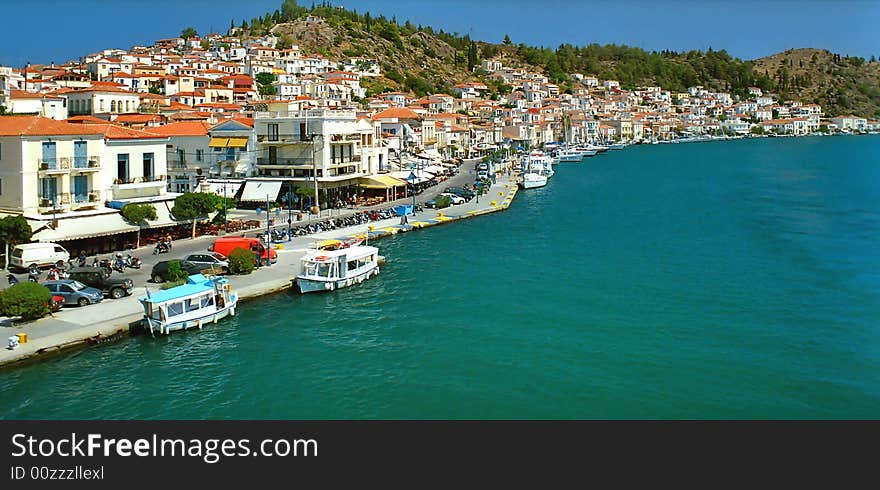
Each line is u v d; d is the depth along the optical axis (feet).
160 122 495.00
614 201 470.80
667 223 367.86
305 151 377.71
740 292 221.05
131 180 272.10
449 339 173.27
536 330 181.06
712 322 189.47
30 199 237.45
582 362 158.61
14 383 142.51
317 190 359.46
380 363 156.97
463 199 424.05
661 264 262.67
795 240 315.17
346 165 395.75
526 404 137.18
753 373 153.48
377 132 463.83
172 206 273.33
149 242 264.31
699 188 561.84
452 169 629.51
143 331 173.17
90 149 254.68
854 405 139.03
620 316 193.98
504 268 253.24
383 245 295.89
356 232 310.04
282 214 346.95
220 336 173.68
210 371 151.33
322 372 151.43
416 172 470.80
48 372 148.15
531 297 213.05
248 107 596.29
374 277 237.45
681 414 134.31
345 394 140.87
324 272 217.97
